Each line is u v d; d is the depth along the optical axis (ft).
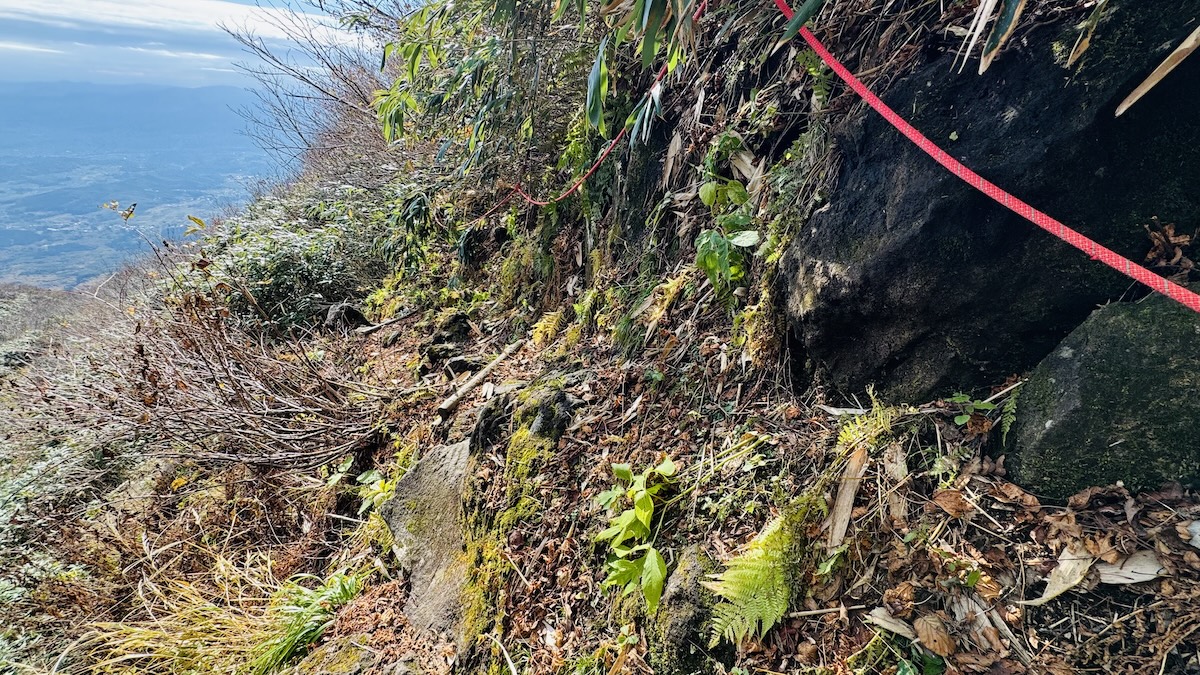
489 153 12.61
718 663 4.64
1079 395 3.86
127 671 8.23
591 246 10.57
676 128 8.73
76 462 14.55
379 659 7.06
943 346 4.74
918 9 5.38
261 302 18.01
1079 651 3.51
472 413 9.65
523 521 7.01
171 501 12.37
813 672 4.24
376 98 12.09
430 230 16.03
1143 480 3.71
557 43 10.32
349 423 11.53
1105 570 3.63
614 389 7.58
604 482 6.61
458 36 11.82
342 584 8.47
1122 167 4.03
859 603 4.31
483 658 6.29
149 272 20.30
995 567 3.96
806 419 5.54
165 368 11.41
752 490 5.35
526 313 11.96
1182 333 3.63
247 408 10.92
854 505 4.64
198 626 8.28
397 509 8.91
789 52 6.87
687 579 5.07
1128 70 3.92
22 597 10.73
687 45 4.91
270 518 10.96
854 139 5.40
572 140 10.97
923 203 4.64
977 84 4.60
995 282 4.42
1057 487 3.96
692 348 6.99
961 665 3.77
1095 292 4.15
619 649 5.26
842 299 5.12
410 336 14.17
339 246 19.72
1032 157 4.19
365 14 15.51
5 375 15.83
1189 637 3.27
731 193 7.01
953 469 4.40
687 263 7.77
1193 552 3.44
